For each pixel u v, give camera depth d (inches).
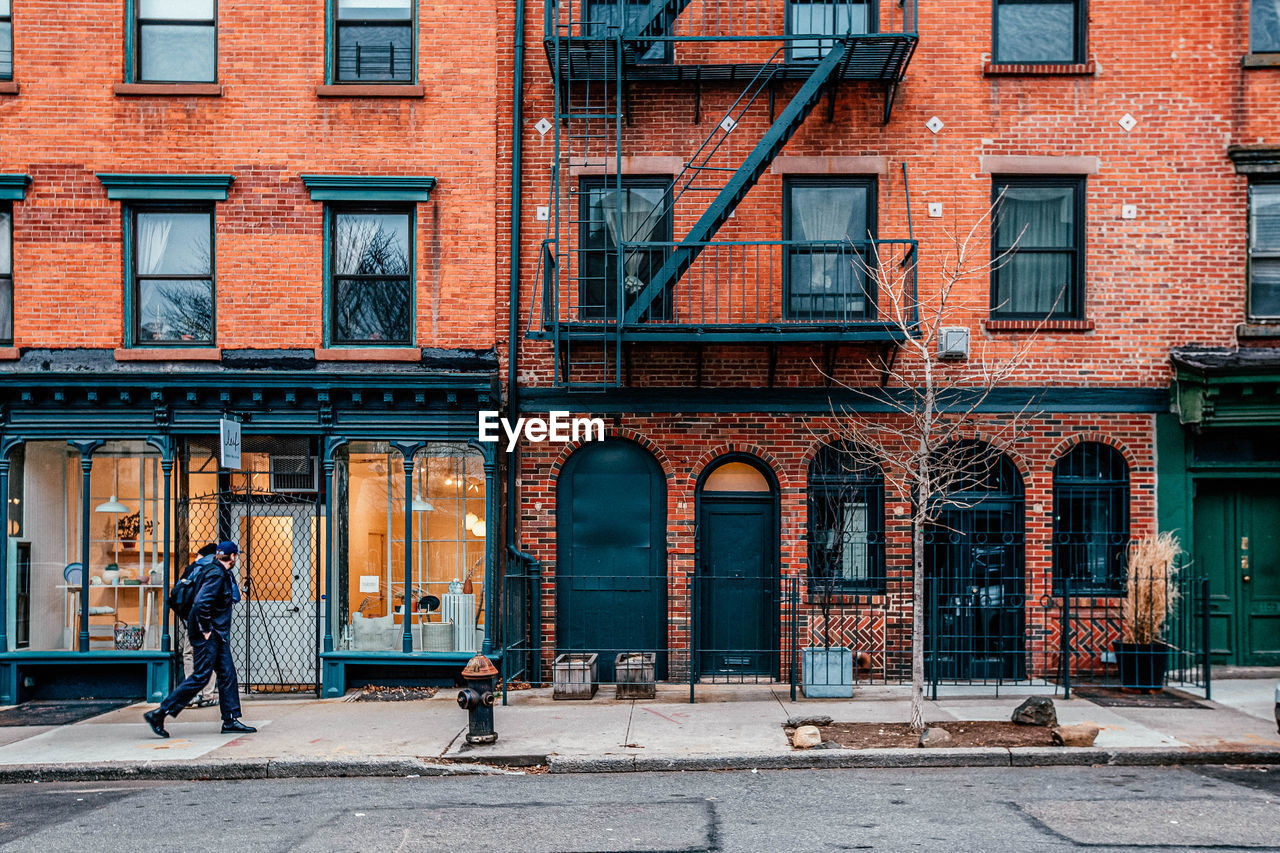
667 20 482.0
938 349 483.8
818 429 494.6
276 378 473.7
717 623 498.6
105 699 484.7
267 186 496.7
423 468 496.1
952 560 490.6
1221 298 491.5
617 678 453.4
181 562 490.9
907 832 260.2
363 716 422.6
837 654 448.5
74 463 498.0
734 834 260.8
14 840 269.7
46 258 494.3
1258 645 494.6
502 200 502.6
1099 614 486.0
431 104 500.1
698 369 491.8
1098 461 494.9
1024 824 267.3
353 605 493.0
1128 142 494.0
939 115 496.1
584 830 267.1
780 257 494.3
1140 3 495.2
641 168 502.6
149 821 286.8
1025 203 502.3
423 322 497.4
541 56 506.3
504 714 416.5
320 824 278.5
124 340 495.8
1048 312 499.8
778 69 486.6
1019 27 506.9
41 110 494.3
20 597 492.4
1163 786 310.8
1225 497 498.6
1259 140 491.2
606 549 500.7
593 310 503.2
